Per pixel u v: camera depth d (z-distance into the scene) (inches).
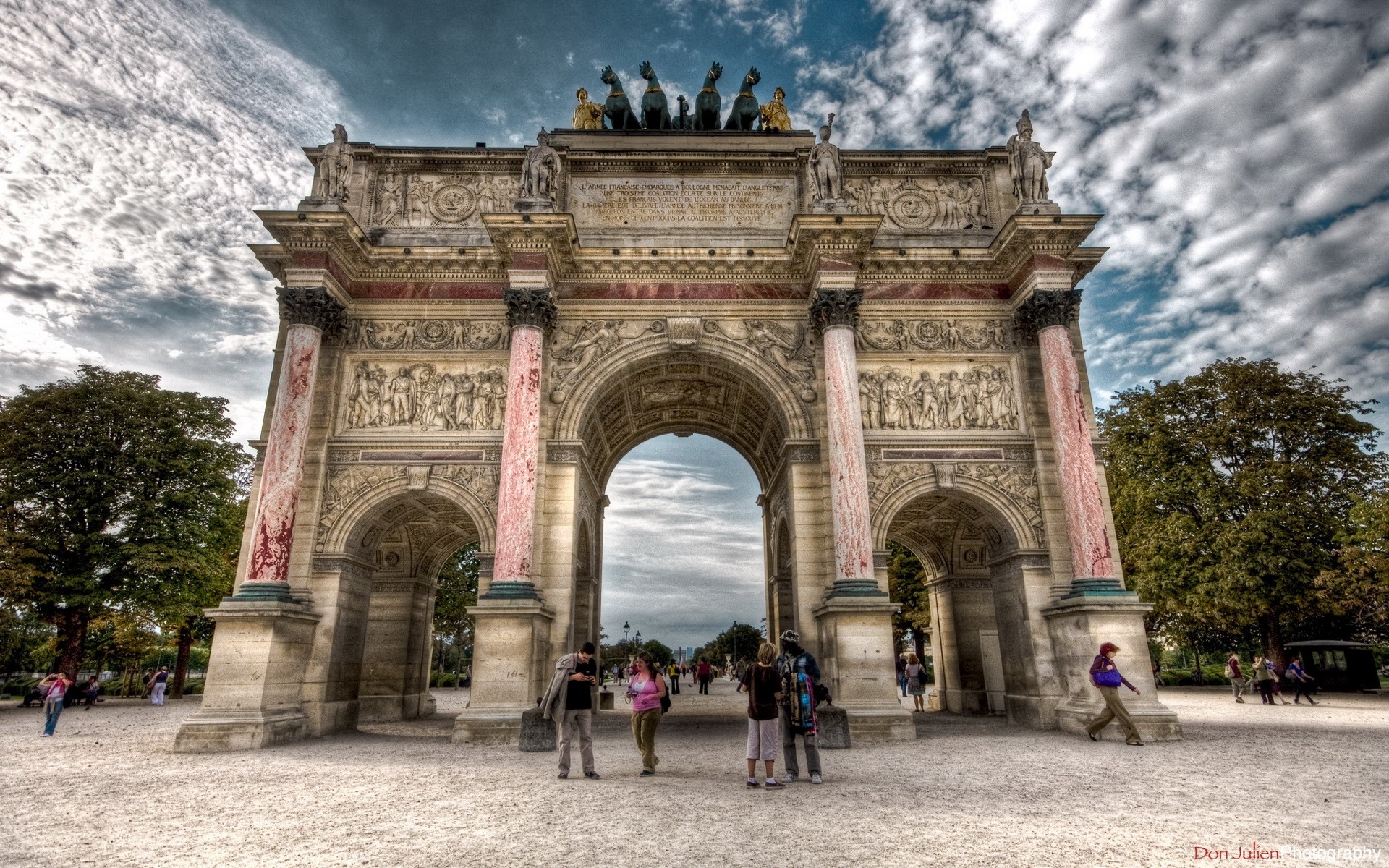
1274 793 522.3
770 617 1419.8
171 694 2201.0
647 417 1441.9
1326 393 1737.2
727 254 1137.4
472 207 1203.2
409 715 1252.5
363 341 1121.4
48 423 1722.4
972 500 1083.9
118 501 1750.7
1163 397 1850.4
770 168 1226.6
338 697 1011.9
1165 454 1806.1
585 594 1295.5
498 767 670.5
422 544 1298.0
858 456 1013.2
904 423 1106.1
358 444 1068.5
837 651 927.7
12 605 1636.3
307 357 1023.0
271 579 931.3
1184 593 1744.6
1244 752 727.1
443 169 1223.5
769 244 1190.3
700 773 619.5
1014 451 1089.4
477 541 1378.0
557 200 1156.5
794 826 425.4
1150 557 1780.3
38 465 1686.8
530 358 1042.1
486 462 1063.6
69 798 544.7
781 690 573.9
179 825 453.1
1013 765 662.5
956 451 1087.6
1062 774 609.0
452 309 1136.8
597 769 650.8
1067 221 1067.3
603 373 1123.3
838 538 992.2
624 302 1152.2
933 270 1166.3
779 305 1155.9
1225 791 529.3
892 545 2267.5
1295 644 1943.9
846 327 1070.4
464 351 1117.1
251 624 893.8
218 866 361.1
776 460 1306.6
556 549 1044.5
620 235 1193.4
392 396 1096.8
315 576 1009.5
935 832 411.2
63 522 1684.3
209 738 824.9
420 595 1328.7
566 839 401.7
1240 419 1737.2
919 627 2295.8
